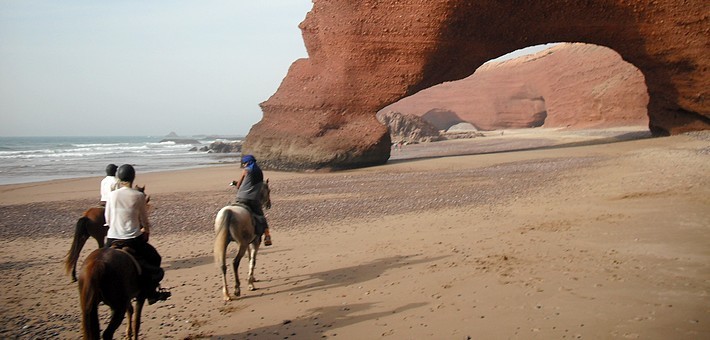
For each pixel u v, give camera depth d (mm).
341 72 35188
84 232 9625
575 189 17797
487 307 7156
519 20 33844
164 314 8297
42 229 17141
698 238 9820
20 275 11117
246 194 9695
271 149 36031
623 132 59812
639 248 9539
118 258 6004
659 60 35156
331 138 34375
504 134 91062
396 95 34500
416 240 12312
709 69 33531
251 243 9711
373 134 34375
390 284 8906
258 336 7008
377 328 6855
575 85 91812
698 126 36094
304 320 7512
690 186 15367
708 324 5859
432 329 6586
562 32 34688
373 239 12914
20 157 70562
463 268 9320
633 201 14297
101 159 64500
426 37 33281
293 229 15195
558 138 62062
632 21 33750
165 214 19062
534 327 6266
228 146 83688
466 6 32375
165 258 12438
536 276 8359
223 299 8953
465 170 28797
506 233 12016
